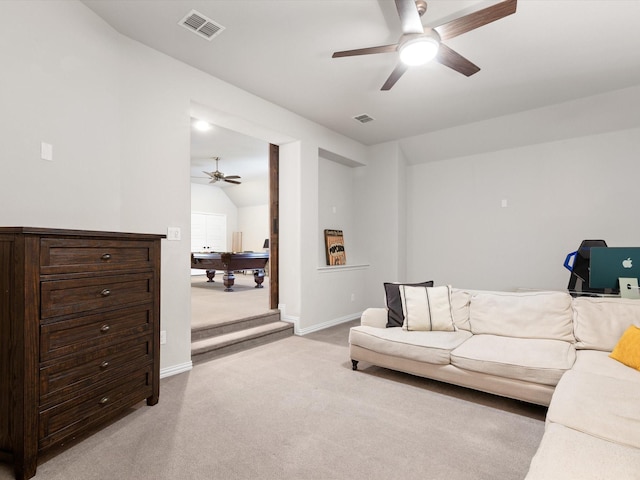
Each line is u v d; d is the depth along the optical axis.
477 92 3.59
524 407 2.32
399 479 1.59
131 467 1.65
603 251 2.62
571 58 2.93
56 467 1.64
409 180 5.53
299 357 3.37
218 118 3.53
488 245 4.80
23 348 1.52
